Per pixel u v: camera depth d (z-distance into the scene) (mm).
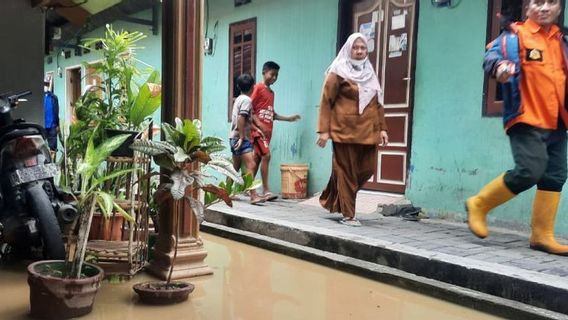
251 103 6098
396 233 4355
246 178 3848
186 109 3508
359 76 4676
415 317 2906
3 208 3512
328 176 6410
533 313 2820
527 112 3592
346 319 2842
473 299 3072
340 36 6230
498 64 3650
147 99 4195
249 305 3008
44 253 3336
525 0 4555
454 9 5062
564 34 3832
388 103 5766
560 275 3102
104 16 10461
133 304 2953
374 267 3688
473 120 4926
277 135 7148
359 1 6102
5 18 5188
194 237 3549
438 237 4223
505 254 3662
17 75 5273
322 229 4402
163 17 3553
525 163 3605
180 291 2975
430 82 5297
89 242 3660
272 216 5117
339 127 4656
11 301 2939
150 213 3930
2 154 3480
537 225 3777
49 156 3682
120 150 3453
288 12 6934
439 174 5215
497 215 4730
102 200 2895
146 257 3635
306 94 6711
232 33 7891
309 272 3793
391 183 5758
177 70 3477
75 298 2664
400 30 5621
